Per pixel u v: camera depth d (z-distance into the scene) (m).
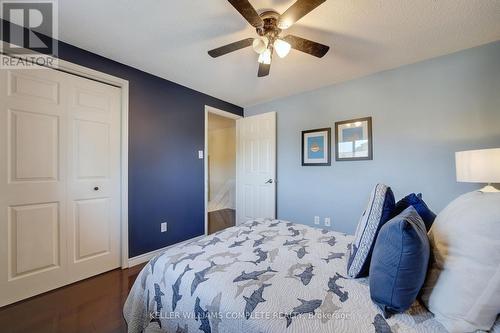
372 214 1.02
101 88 2.18
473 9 1.51
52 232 1.88
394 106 2.40
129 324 1.26
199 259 1.21
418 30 1.74
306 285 0.96
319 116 2.97
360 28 1.72
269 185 3.39
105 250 2.21
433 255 0.80
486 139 1.94
